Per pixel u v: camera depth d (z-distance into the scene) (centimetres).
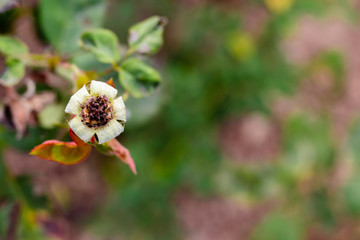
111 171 64
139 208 62
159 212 62
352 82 93
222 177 61
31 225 38
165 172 61
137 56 33
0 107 34
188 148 62
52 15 34
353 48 97
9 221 37
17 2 32
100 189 70
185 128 61
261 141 85
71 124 27
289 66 73
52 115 34
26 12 34
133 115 36
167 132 61
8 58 31
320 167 61
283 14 75
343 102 89
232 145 83
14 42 31
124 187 62
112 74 32
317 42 95
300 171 60
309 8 75
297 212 61
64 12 34
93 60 34
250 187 61
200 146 62
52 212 38
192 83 63
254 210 81
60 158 27
